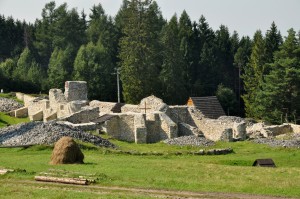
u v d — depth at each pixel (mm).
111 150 41469
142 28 93750
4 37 146500
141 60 92562
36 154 38469
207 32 126562
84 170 30344
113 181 27438
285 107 82438
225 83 119938
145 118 56594
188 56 114375
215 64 117312
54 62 110625
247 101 99812
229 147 47812
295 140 49375
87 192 24938
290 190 25797
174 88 97938
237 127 56281
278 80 81812
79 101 68938
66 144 33469
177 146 48531
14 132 45688
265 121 82812
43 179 27797
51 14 133625
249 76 103250
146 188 26047
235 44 131625
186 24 127312
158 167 32281
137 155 40781
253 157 41125
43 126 45469
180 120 61344
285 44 85188
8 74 107125
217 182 27609
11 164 32812
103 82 100750
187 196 24500
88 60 102062
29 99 81438
